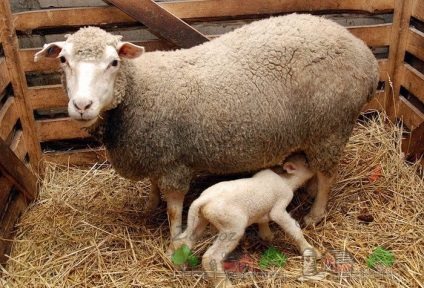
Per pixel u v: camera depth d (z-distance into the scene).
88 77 2.00
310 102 2.19
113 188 2.67
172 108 2.15
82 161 2.82
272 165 2.34
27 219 2.50
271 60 2.17
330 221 2.43
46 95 2.68
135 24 2.64
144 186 2.67
